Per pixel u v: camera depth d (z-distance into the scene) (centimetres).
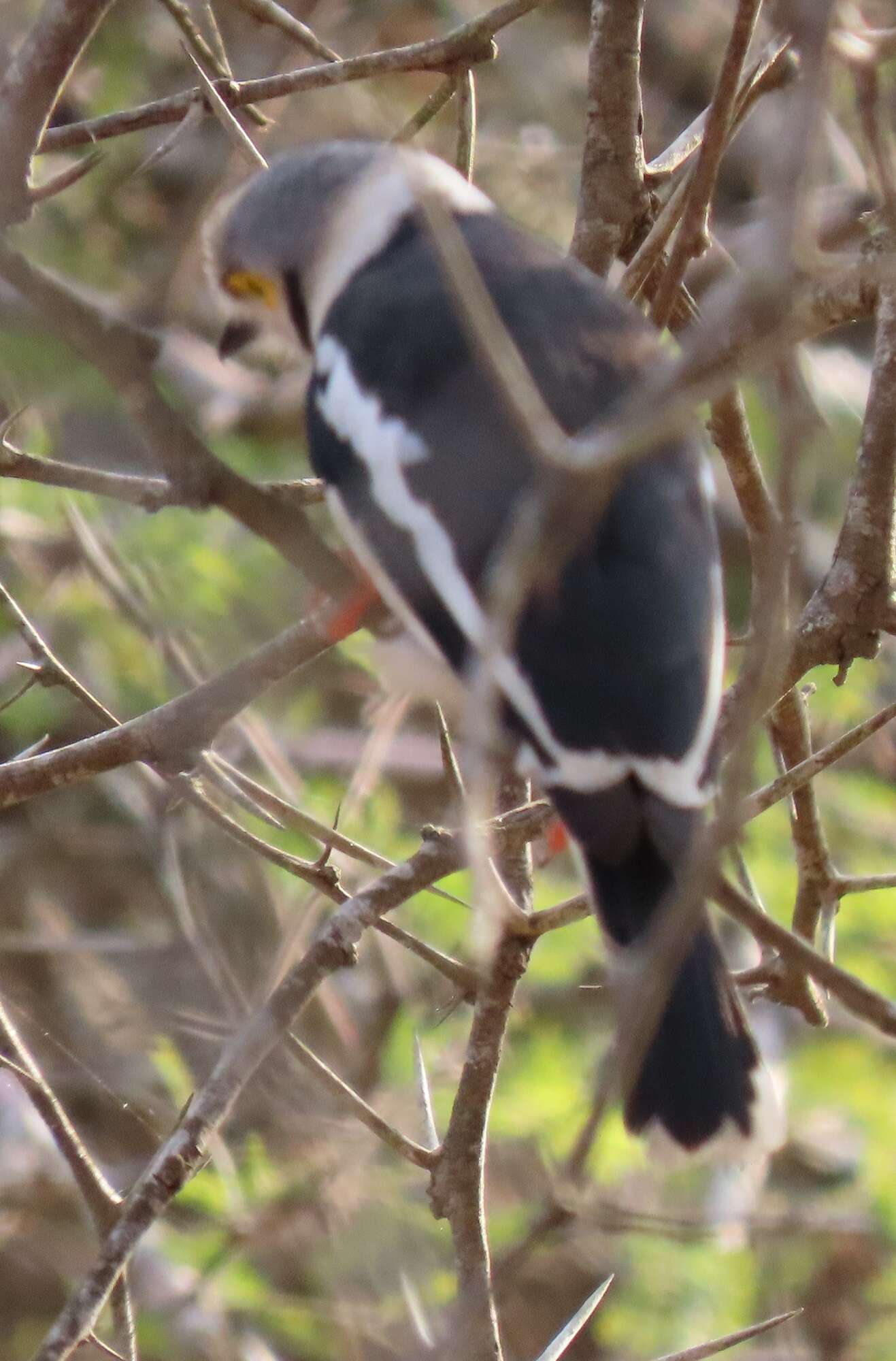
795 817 856
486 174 1583
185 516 1246
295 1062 1079
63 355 1005
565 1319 1213
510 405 508
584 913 738
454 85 892
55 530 1267
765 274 416
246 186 842
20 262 644
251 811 771
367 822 1255
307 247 774
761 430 1216
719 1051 578
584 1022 1198
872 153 630
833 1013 1311
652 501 596
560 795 572
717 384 419
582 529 571
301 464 1373
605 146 867
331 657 1328
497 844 762
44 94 697
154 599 1066
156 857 1224
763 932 546
